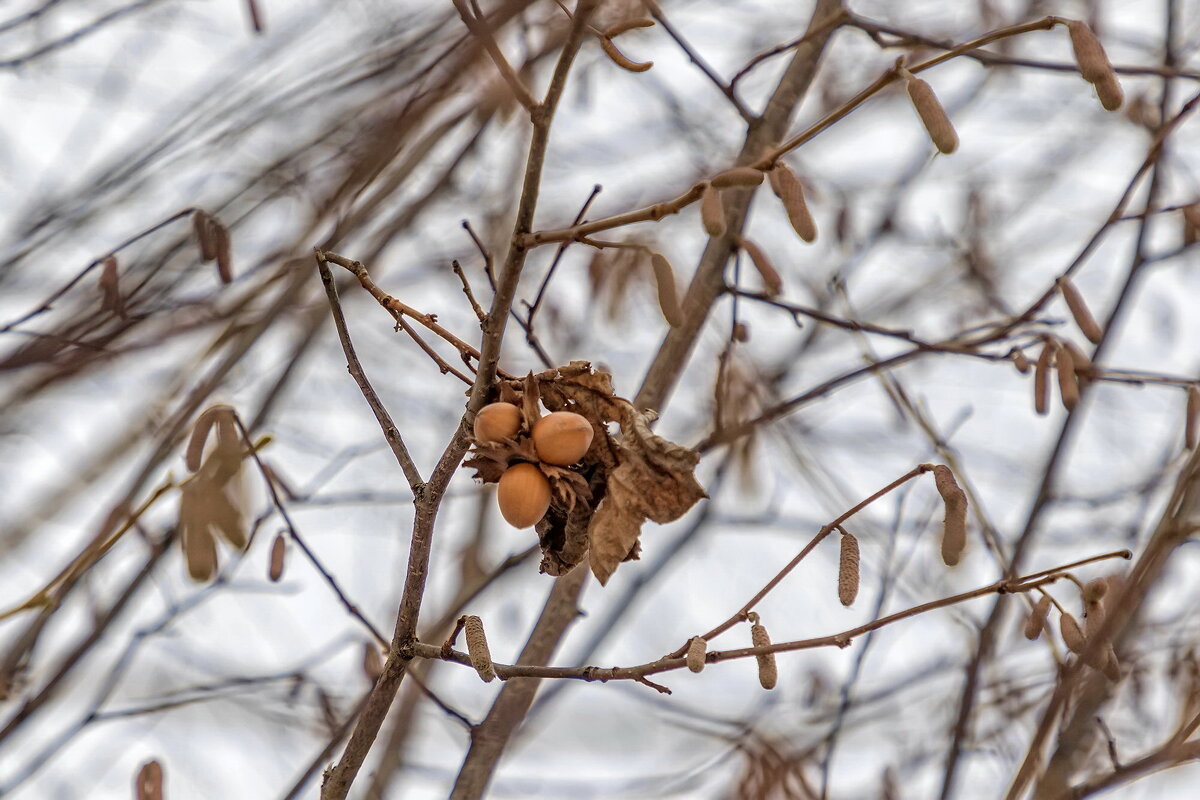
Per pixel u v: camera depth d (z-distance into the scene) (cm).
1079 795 215
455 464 205
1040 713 226
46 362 224
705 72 229
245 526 206
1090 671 220
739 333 229
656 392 227
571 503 204
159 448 224
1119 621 216
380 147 227
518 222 203
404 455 206
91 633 223
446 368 206
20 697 223
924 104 201
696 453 204
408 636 206
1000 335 224
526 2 224
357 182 228
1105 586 206
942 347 225
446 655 206
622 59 202
